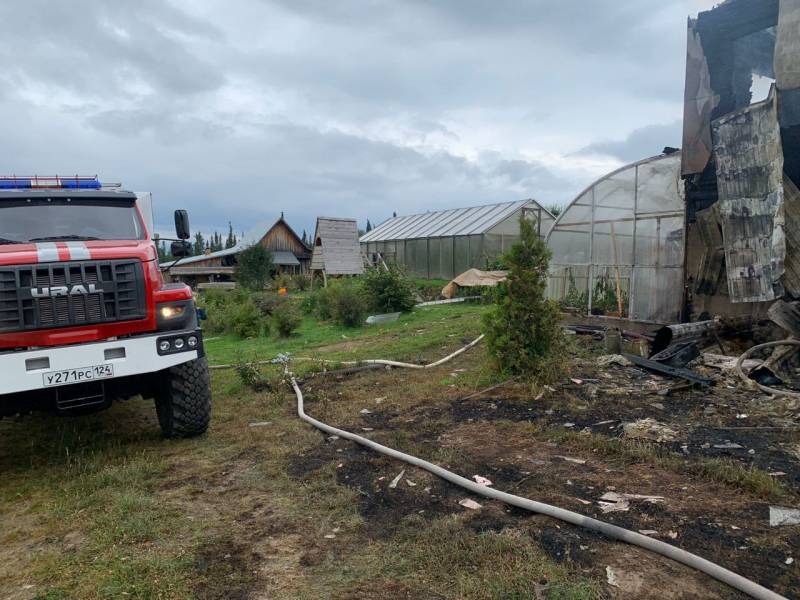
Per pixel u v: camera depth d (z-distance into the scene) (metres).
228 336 17.41
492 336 8.24
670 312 11.34
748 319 9.59
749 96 11.66
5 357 4.80
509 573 3.13
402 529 3.76
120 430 6.73
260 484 4.76
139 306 5.45
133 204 6.65
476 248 26.28
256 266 31.92
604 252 12.62
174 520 4.06
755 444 5.18
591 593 2.91
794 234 8.92
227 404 7.81
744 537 3.44
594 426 5.95
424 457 5.17
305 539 3.72
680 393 7.05
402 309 18.84
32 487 4.93
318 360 10.59
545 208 27.47
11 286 4.91
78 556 3.61
